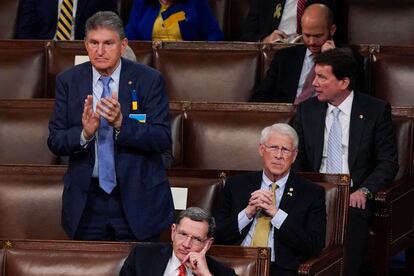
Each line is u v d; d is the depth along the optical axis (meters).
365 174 19.59
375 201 19.05
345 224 17.62
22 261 15.26
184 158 20.12
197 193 17.94
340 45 23.25
